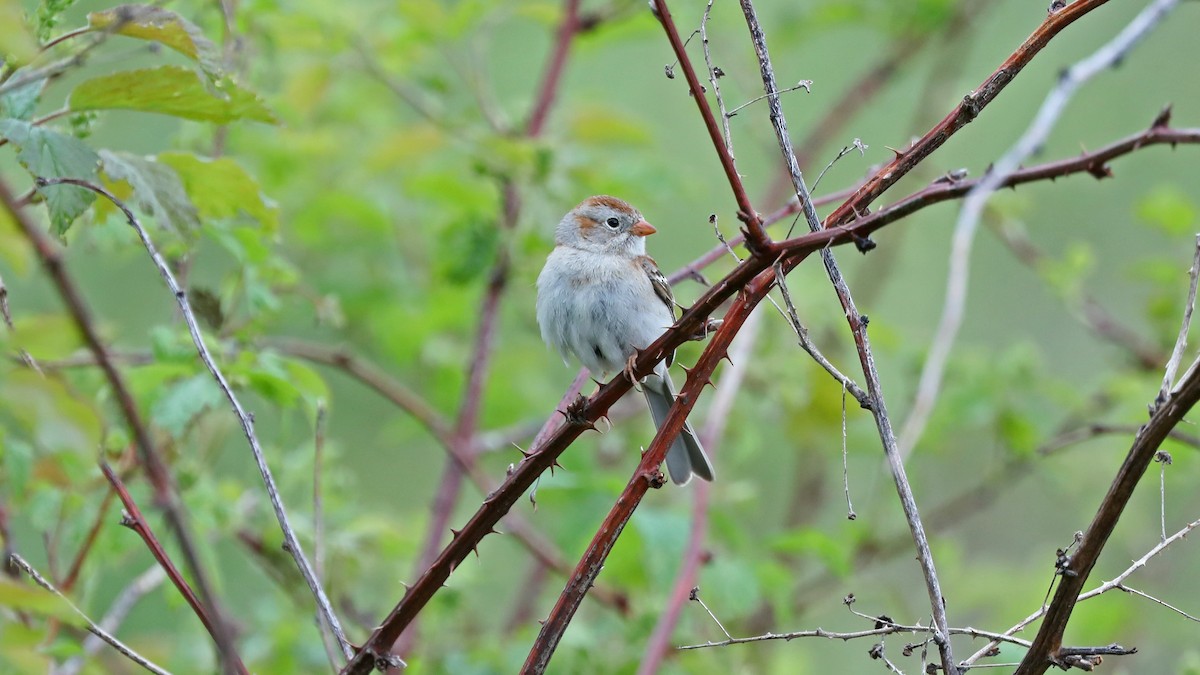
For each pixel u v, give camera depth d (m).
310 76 11.94
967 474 15.81
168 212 6.35
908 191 15.83
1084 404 12.61
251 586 13.27
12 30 4.80
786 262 5.70
